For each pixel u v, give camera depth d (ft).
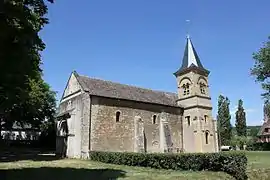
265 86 145.89
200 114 141.59
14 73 44.42
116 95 120.98
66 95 127.75
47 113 169.78
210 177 58.03
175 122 141.08
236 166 64.28
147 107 130.31
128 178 54.29
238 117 261.44
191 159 67.82
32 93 124.06
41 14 48.34
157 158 72.38
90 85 119.24
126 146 117.80
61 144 122.31
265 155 119.96
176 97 156.97
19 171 63.77
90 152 103.30
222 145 230.27
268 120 277.85
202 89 149.07
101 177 55.47
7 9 39.06
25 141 195.52
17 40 42.24
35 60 54.19
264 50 144.77
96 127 111.14
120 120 118.93
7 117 135.54
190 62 151.53
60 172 62.54
